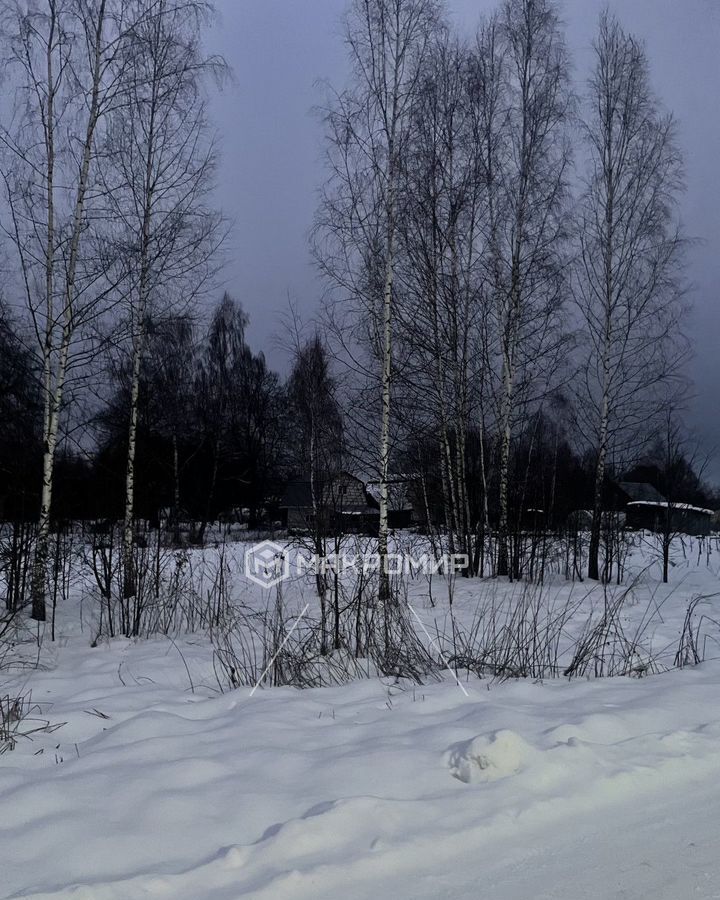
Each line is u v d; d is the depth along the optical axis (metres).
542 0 16.59
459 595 12.61
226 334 39.22
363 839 3.40
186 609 10.79
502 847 3.40
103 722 5.54
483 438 16.84
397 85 13.19
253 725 5.09
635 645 7.73
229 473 35.03
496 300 16.52
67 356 11.13
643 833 3.55
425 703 5.62
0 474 12.37
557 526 17.88
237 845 3.28
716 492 23.88
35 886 3.03
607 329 16.69
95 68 11.41
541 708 5.45
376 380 14.00
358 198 13.30
